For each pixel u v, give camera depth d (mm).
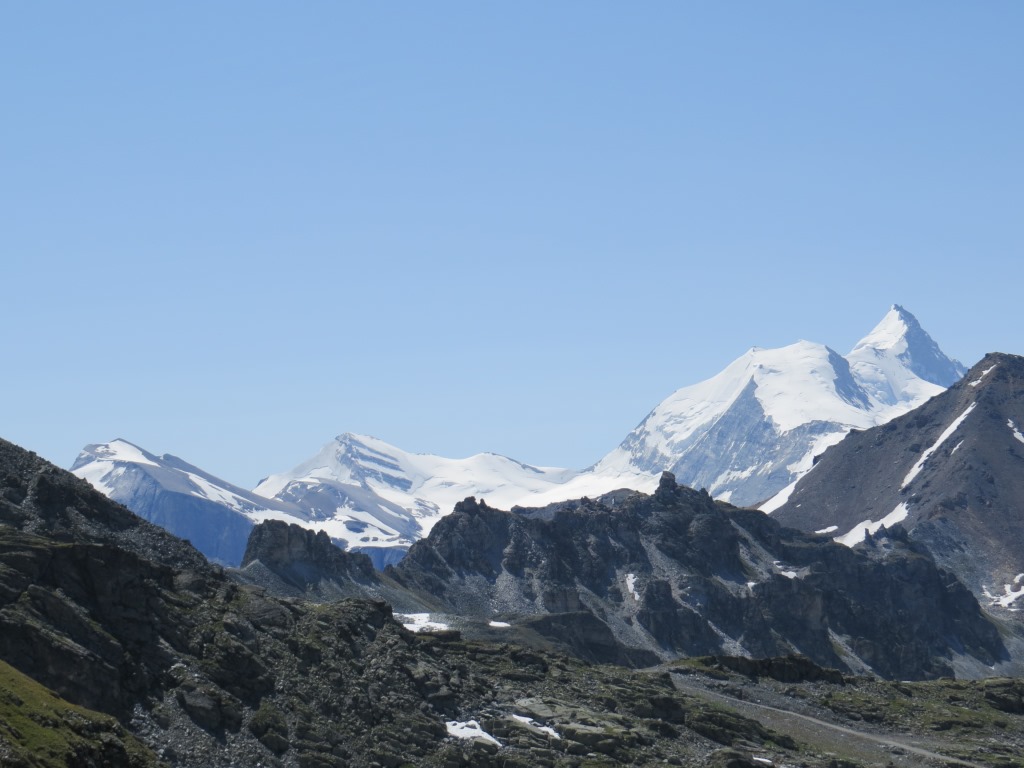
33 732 178500
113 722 194875
